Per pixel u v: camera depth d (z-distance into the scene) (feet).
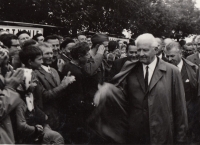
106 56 22.52
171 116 12.47
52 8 57.62
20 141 10.94
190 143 17.58
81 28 62.13
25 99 11.14
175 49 17.62
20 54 12.98
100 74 17.19
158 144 12.26
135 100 12.80
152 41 12.59
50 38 17.66
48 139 11.96
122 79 13.07
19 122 10.64
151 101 12.42
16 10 56.70
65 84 13.92
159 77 12.50
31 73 11.14
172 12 96.94
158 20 85.25
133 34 79.97
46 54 14.69
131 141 13.00
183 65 17.83
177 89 12.59
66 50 19.43
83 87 15.94
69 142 14.82
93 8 65.00
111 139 13.57
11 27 23.24
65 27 59.06
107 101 13.48
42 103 13.28
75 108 15.30
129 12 74.90
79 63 15.94
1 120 10.00
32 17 58.75
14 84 10.40
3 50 10.51
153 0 87.71
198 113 17.62
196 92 17.69
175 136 12.66
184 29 121.39
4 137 9.87
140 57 12.59
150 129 12.35
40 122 11.93
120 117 13.35
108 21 71.72
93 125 14.17
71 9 61.16
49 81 14.06
